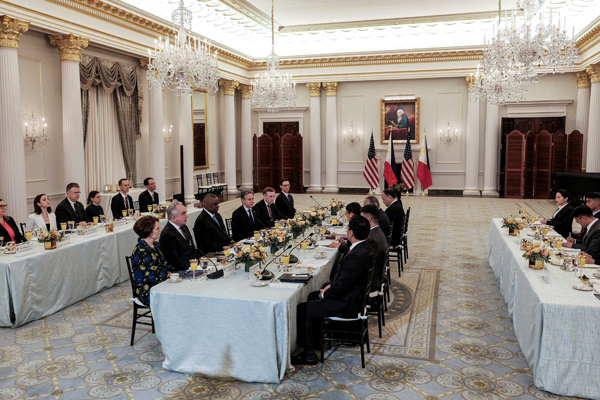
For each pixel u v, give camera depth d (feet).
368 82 63.82
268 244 17.06
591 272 16.15
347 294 14.64
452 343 16.43
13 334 17.38
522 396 12.89
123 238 24.31
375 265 17.02
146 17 39.32
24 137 32.60
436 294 21.90
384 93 63.41
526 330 14.90
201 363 14.08
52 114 35.09
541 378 13.05
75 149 34.42
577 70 55.06
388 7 47.65
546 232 22.56
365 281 14.70
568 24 51.01
